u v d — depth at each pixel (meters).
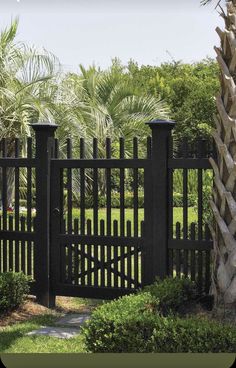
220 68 4.95
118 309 4.66
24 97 13.79
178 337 4.25
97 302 7.00
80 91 16.92
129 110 21.72
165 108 22.31
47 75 14.36
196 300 5.50
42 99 14.25
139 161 6.18
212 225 5.18
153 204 6.06
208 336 4.21
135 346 4.34
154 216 6.05
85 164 6.52
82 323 6.06
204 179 8.51
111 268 6.44
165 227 6.00
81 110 15.17
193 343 4.21
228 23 5.01
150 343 4.31
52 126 6.70
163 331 4.29
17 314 6.32
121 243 6.33
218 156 5.05
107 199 6.43
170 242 6.01
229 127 4.85
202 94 31.08
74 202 17.11
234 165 4.81
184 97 33.25
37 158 6.75
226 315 4.83
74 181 14.20
